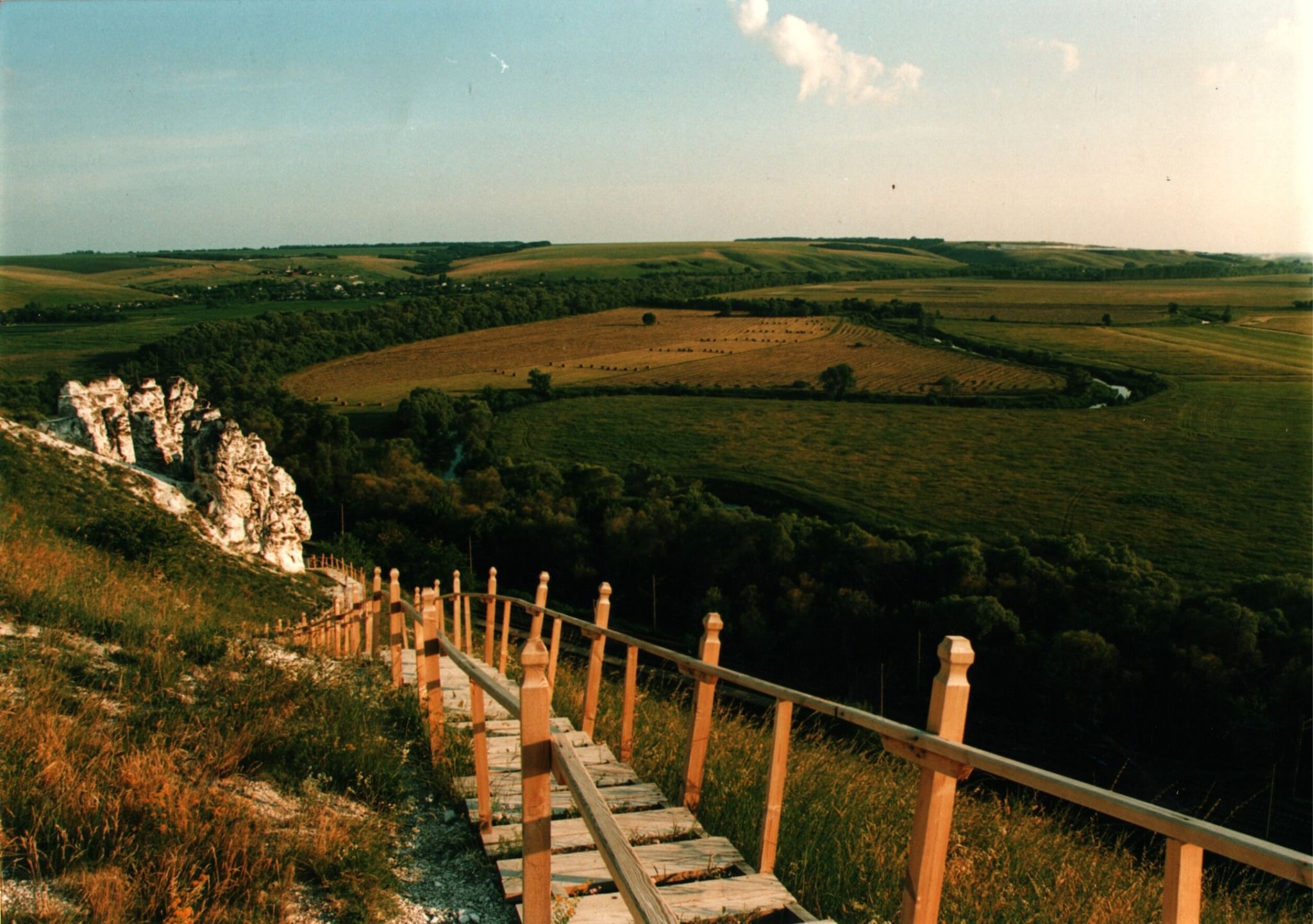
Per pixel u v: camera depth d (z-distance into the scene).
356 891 4.38
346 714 7.05
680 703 10.62
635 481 79.31
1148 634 38.22
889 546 50.28
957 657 2.95
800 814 5.70
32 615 8.78
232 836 4.51
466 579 59.19
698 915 4.09
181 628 9.31
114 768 5.23
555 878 4.57
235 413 85.00
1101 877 6.10
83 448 28.33
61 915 3.80
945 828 3.02
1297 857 1.89
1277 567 54.44
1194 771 31.27
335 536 65.12
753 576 52.28
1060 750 34.34
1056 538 56.84
